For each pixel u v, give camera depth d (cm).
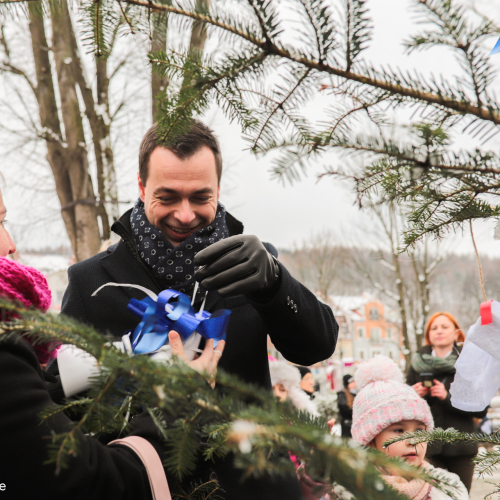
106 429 79
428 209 80
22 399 83
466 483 258
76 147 848
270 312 126
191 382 67
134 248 151
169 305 117
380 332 2488
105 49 82
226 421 68
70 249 968
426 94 71
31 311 70
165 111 79
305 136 77
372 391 199
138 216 153
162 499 90
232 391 70
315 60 73
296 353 139
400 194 76
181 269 143
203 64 77
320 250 1817
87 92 823
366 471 51
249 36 74
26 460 80
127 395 73
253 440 56
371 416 193
